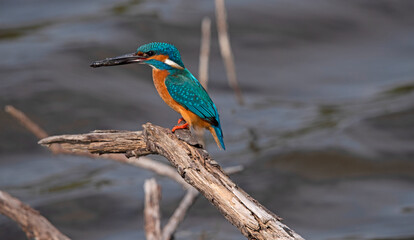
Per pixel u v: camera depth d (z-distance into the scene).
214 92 17.58
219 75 18.23
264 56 19.39
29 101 15.48
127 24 19.50
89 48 17.94
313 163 14.20
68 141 6.75
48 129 14.82
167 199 12.91
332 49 20.30
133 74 17.61
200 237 11.64
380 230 11.85
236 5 21.56
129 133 6.49
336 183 13.60
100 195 13.02
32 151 14.60
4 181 13.43
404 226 11.94
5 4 21.47
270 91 17.86
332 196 13.16
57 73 16.59
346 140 15.15
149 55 8.30
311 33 20.84
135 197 13.02
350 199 13.02
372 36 21.22
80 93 15.99
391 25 22.06
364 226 12.04
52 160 14.42
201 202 13.05
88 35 18.88
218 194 5.40
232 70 16.52
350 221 12.24
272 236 4.85
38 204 12.52
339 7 22.34
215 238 11.62
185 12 20.73
